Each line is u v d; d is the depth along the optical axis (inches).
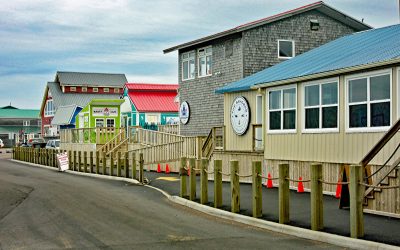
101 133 1385.3
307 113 720.3
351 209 396.5
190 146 1004.6
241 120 927.7
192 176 618.5
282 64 948.0
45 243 402.9
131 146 1295.5
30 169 1270.9
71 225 477.1
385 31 851.4
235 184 522.9
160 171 1080.2
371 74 615.5
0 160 1779.0
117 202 629.3
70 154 1202.6
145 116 1775.3
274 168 780.0
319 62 773.9
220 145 1036.5
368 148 620.7
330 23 1170.0
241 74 1078.4
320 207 427.5
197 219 510.0
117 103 1782.7
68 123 2476.6
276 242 400.8
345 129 652.7
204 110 1188.5
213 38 1140.5
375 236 396.5
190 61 1248.2
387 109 596.7
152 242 400.5
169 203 624.7
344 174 534.6
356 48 778.8
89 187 800.3
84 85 3186.5
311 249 374.3
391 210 493.4
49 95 3181.6
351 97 647.1
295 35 1133.1
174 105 1830.7
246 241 403.9
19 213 554.6
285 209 459.2
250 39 1087.0
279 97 776.9
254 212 491.2
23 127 4003.4
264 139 803.4
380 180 501.4
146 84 1882.4
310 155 710.5
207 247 382.3
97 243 398.6
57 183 869.2
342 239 390.0
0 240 419.2
